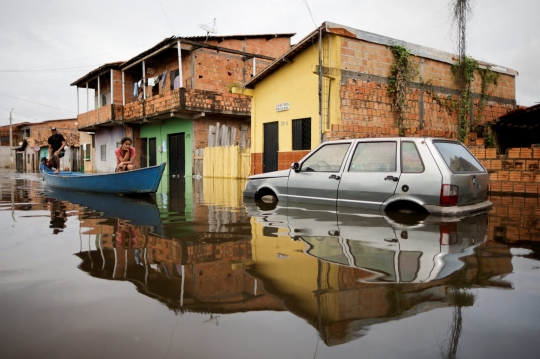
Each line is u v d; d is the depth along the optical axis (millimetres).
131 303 1999
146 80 22344
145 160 24016
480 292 2107
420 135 12195
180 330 1696
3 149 51875
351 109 11125
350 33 11008
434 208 4688
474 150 9055
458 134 13367
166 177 18719
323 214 4980
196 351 1519
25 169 42812
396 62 12031
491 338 1602
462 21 11438
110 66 22750
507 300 1994
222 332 1668
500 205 6051
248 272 2498
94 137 29375
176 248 3203
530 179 8180
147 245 3328
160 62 21469
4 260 2867
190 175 19375
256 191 6938
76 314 1869
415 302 1975
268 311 1877
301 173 6137
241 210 5684
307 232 3824
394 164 5074
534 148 8172
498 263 2666
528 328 1688
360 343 1560
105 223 4574
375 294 2084
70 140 36375
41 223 4617
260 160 13578
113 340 1612
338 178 5574
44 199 7793
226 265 2670
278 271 2508
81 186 9773
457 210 4637
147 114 20438
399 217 4637
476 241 3361
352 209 5328
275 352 1499
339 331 1666
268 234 3756
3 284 2312
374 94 11562
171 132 20812
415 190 4801
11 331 1695
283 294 2094
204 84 19016
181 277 2412
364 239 3469
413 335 1627
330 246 3211
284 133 12609
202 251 3082
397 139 5148
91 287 2248
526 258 2799
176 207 6188
